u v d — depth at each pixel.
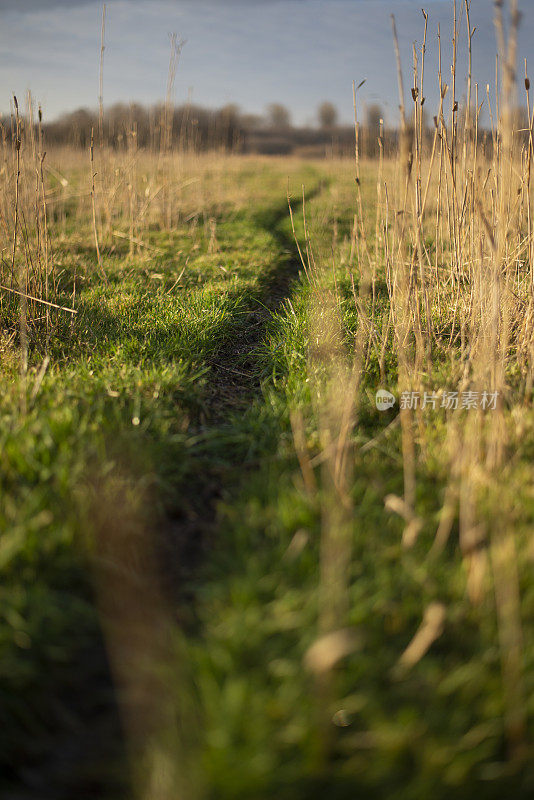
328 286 5.58
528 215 3.45
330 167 19.53
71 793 1.46
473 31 3.69
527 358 3.47
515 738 1.46
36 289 4.69
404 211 3.34
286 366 4.03
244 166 22.47
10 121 5.09
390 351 3.87
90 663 1.79
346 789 1.37
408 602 1.81
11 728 1.58
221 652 1.65
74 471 2.37
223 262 7.33
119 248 7.92
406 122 2.93
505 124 2.32
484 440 2.56
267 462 2.76
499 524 1.93
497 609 1.75
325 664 1.34
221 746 1.40
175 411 3.27
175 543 2.32
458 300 4.20
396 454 2.68
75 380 3.34
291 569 1.93
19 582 1.92
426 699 1.55
